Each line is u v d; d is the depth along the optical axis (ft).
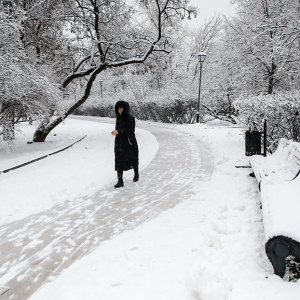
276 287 7.66
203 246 11.35
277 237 8.50
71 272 10.20
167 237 12.45
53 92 33.09
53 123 42.93
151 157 29.78
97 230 13.53
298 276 8.38
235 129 53.67
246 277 8.89
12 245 12.29
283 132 26.63
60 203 17.26
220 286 8.50
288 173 15.65
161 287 9.07
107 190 19.44
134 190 19.26
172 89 85.92
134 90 101.71
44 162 29.07
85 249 11.82
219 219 13.85
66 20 41.81
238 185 19.04
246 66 58.44
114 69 50.21
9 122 31.17
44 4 38.83
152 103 81.05
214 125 67.46
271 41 51.57
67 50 45.21
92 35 41.42
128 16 44.09
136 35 46.21
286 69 53.52
